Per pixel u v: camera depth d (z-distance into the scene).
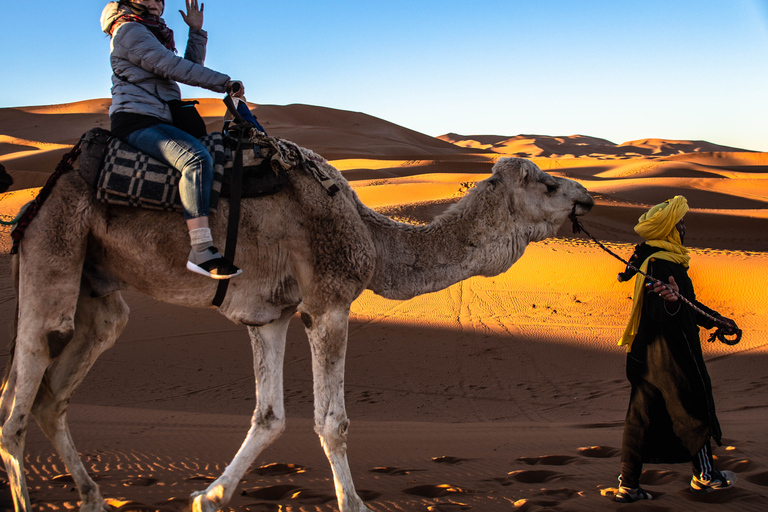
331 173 4.06
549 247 24.31
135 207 3.61
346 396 11.69
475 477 5.02
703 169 86.81
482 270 4.30
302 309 3.95
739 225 38.62
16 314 3.71
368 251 3.95
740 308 16.45
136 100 3.71
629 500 4.20
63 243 3.60
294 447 6.49
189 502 4.03
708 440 4.20
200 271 3.46
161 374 12.98
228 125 3.94
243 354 14.31
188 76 3.69
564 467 5.37
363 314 17.23
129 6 3.81
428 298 18.69
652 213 4.63
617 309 17.06
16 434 3.51
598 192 52.41
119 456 5.82
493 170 4.43
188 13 4.29
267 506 4.19
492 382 12.41
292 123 161.88
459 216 4.29
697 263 20.34
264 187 3.75
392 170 77.19
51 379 3.94
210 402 11.33
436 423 9.16
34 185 55.19
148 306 17.83
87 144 3.70
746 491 4.18
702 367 4.18
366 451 6.20
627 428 4.34
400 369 13.24
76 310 3.97
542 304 17.73
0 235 25.98
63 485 4.72
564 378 12.54
